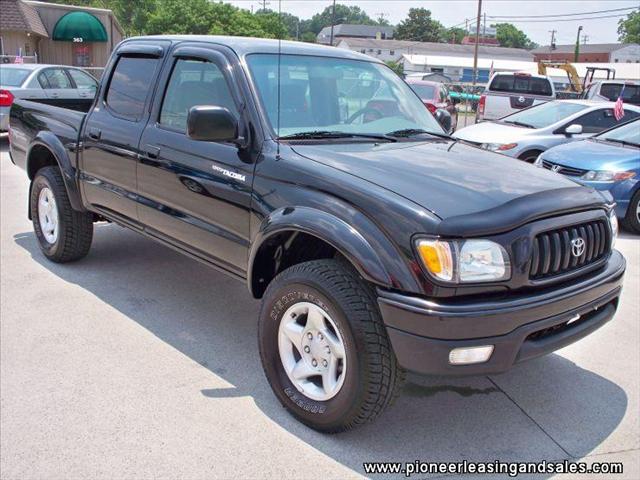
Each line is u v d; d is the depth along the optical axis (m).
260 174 3.49
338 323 2.97
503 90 18.27
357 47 91.38
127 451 3.05
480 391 3.73
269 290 3.34
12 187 9.06
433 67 69.38
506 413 3.50
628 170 7.66
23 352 4.02
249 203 3.54
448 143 4.11
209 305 4.88
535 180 3.36
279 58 3.93
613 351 4.32
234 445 3.12
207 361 3.98
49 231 5.66
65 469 2.92
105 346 4.14
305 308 3.18
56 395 3.53
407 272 2.78
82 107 6.56
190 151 3.96
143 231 4.57
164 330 4.41
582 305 3.11
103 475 2.88
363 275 2.87
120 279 5.36
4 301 4.80
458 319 2.71
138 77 4.67
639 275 6.06
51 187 5.38
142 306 4.80
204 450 3.08
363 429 3.29
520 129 10.41
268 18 70.00
